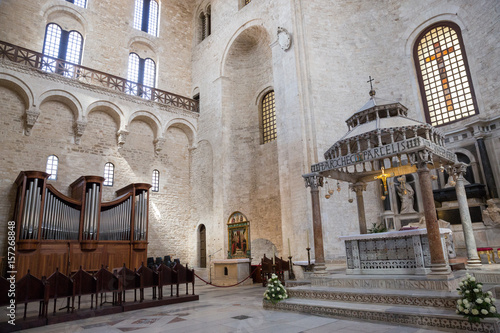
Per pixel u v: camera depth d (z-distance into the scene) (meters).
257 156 18.17
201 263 18.80
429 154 6.92
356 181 10.05
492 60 11.62
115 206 15.27
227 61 19.66
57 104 16.44
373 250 7.72
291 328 5.65
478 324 4.85
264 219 17.11
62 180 15.91
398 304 6.07
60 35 18.11
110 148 17.80
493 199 10.90
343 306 6.37
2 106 14.82
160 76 21.12
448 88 13.05
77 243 13.66
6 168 14.48
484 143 11.50
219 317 6.91
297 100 14.26
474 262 8.09
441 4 13.41
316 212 8.64
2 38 15.91
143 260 15.34
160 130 19.20
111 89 17.55
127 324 6.55
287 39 15.05
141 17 21.53
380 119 7.99
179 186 20.12
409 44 14.23
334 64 14.85
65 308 8.30
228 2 20.00
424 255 6.91
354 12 15.49
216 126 19.16
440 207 12.00
